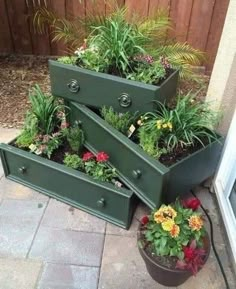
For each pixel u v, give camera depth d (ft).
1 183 5.89
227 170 5.08
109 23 5.56
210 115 4.91
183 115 4.68
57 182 5.39
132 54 5.20
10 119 7.41
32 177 5.66
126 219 5.05
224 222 4.99
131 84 4.69
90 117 5.15
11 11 8.64
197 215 4.17
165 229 3.89
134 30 5.53
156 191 4.48
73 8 8.41
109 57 5.08
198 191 5.86
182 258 3.86
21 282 4.37
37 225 5.14
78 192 5.28
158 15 7.38
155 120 4.68
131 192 4.83
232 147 4.89
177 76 5.34
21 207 5.43
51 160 5.44
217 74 4.99
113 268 4.58
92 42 5.38
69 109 5.67
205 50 8.74
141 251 4.09
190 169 4.78
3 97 8.07
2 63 9.32
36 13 8.34
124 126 4.96
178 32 8.53
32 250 4.77
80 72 4.99
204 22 8.26
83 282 4.40
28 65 9.32
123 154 4.83
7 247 4.79
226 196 5.10
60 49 9.29
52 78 5.38
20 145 5.65
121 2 8.09
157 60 5.50
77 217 5.31
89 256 4.72
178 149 4.75
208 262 4.70
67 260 4.66
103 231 5.10
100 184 4.90
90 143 5.58
